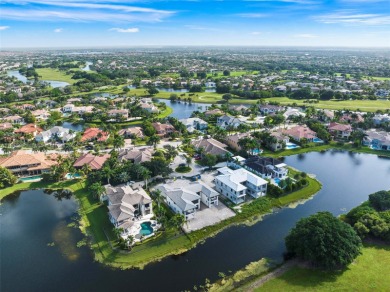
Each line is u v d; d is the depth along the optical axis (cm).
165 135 16875
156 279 6669
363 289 6203
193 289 6378
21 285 6544
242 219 9019
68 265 7131
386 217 8050
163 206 9588
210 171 12144
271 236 8231
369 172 12600
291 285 6384
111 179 10906
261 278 6644
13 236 8281
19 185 11156
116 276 6769
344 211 9556
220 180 10388
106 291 6341
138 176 11094
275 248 7712
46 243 7962
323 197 10444
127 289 6381
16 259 7362
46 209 9656
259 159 12394
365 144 15812
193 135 16888
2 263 7219
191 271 6906
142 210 8975
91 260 7294
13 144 15312
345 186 11288
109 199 9206
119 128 18250
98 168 11769
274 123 18550
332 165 13312
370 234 7875
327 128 17712
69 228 8612
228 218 8988
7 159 12106
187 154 13888
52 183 11281
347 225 7331
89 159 12306
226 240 8044
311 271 6769
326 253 6581
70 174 11850
